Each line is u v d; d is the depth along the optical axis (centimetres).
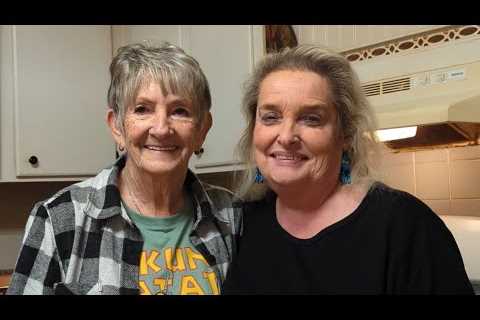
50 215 89
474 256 118
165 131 90
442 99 116
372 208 88
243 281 93
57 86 188
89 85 195
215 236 103
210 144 180
